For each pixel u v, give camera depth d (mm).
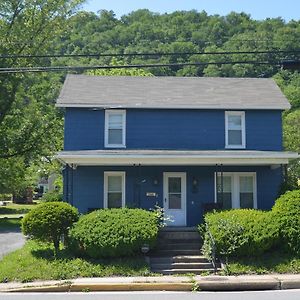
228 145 23719
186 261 17047
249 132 23922
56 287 14070
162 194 22844
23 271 15531
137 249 16641
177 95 24562
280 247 17188
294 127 40406
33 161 36625
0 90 32656
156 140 23406
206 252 16938
